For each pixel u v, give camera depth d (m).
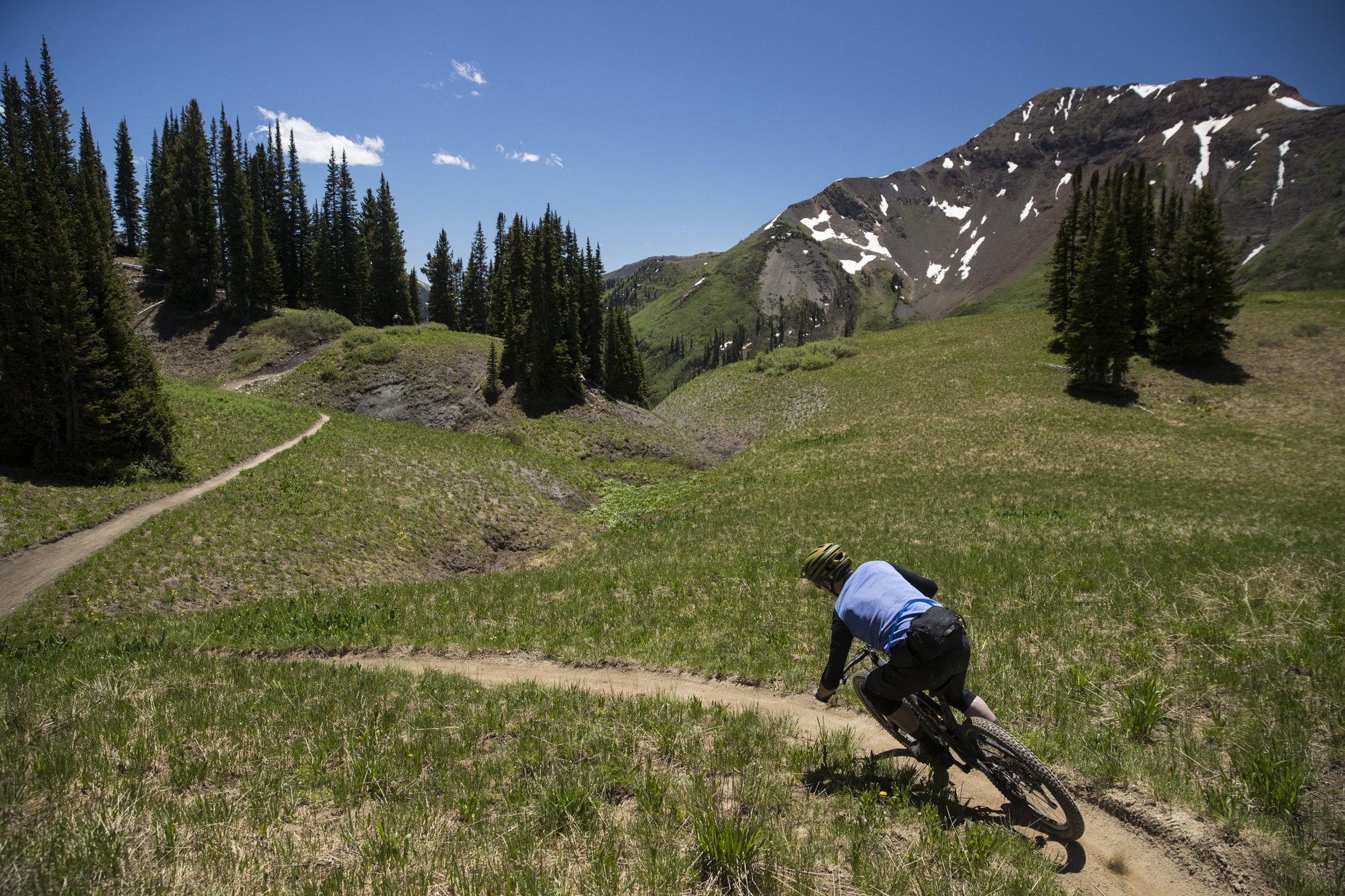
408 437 52.59
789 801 5.23
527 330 70.19
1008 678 7.80
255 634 15.15
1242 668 7.29
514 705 8.11
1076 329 65.31
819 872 4.20
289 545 31.64
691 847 4.43
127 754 6.50
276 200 103.75
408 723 7.48
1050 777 4.41
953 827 4.71
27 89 71.75
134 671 10.77
